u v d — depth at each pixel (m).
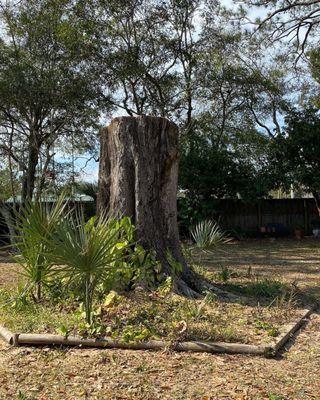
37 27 17.42
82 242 5.24
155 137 7.80
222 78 20.59
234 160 21.97
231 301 7.35
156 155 7.80
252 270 11.61
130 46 19.09
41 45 17.55
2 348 5.30
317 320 6.69
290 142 20.45
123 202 7.64
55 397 4.05
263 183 20.88
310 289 8.99
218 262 13.52
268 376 4.55
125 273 6.99
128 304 6.49
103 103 19.34
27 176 19.30
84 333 5.37
